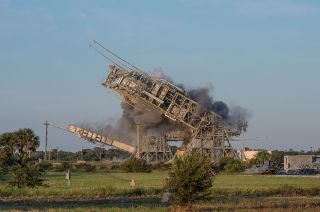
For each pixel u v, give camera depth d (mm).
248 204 61312
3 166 92938
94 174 154750
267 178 131125
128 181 112312
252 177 137750
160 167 183000
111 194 78875
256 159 184625
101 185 93938
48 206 61562
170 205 59844
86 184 97688
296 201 67188
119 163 198500
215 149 186500
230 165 172750
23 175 86125
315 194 82688
